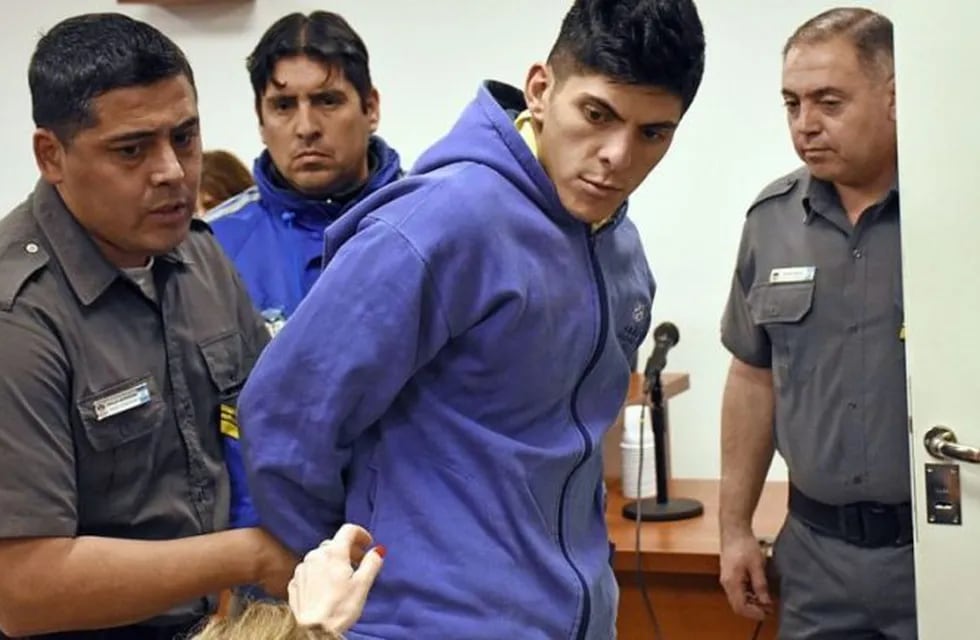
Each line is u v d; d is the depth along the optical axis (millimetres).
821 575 2043
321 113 2053
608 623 1366
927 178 1818
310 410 1170
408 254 1139
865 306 1975
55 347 1254
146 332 1384
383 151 2209
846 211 2020
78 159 1241
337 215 2123
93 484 1308
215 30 3234
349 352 1144
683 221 2943
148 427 1353
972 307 1807
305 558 1152
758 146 2877
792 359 2055
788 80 1999
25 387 1211
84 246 1312
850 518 2004
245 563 1253
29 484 1198
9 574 1205
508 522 1214
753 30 2848
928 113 1810
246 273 2090
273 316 2020
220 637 927
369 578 1097
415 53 3109
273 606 1000
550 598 1251
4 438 1190
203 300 1478
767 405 2197
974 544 1840
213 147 3281
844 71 1925
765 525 2436
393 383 1167
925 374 1841
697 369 2961
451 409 1213
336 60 2043
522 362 1203
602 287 1295
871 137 1936
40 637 1316
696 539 2373
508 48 3045
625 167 1161
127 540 1271
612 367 1347
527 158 1205
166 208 1273
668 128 1167
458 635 1181
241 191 2619
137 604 1233
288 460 1190
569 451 1273
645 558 2305
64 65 1222
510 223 1181
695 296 2953
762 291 2102
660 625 2369
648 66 1109
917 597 1877
